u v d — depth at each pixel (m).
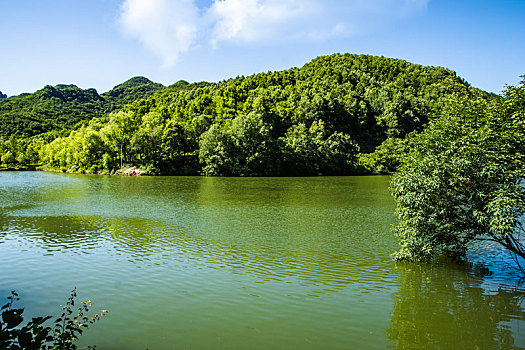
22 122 174.50
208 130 103.00
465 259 18.34
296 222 27.94
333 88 170.88
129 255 18.84
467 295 13.80
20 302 12.84
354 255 19.16
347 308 12.65
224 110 138.50
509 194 13.74
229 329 11.03
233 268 16.92
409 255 17.36
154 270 16.50
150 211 32.94
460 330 11.08
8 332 6.04
